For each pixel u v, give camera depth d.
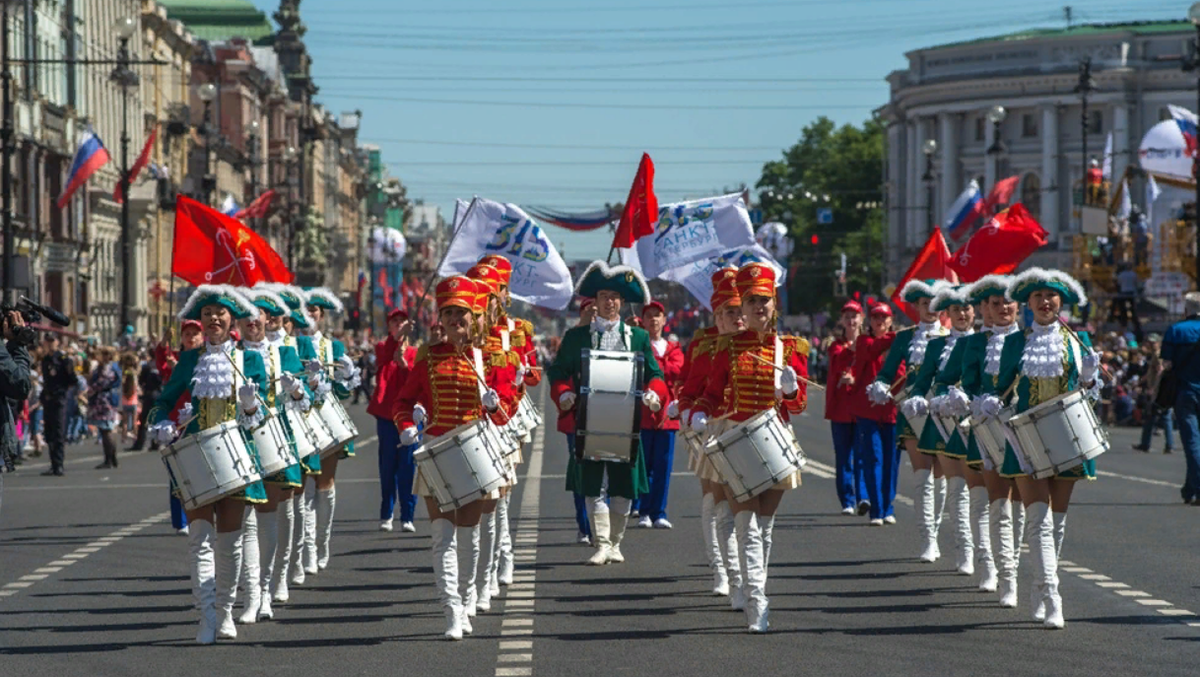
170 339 24.69
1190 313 25.41
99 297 81.94
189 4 145.38
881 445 22.67
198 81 107.31
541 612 15.55
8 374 14.70
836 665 12.84
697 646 13.73
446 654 13.47
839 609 15.57
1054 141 137.12
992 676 12.33
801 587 16.97
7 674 12.84
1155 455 38.41
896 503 25.78
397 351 22.59
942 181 143.75
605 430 18.31
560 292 21.55
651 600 16.27
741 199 22.22
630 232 19.30
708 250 22.19
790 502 26.09
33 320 15.25
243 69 119.56
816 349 95.62
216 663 13.20
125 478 33.38
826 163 155.00
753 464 14.14
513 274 21.53
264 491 14.35
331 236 165.25
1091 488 28.31
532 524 23.34
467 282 14.49
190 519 14.16
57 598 16.75
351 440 18.92
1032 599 14.67
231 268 18.72
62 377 34.66
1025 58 138.38
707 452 14.27
